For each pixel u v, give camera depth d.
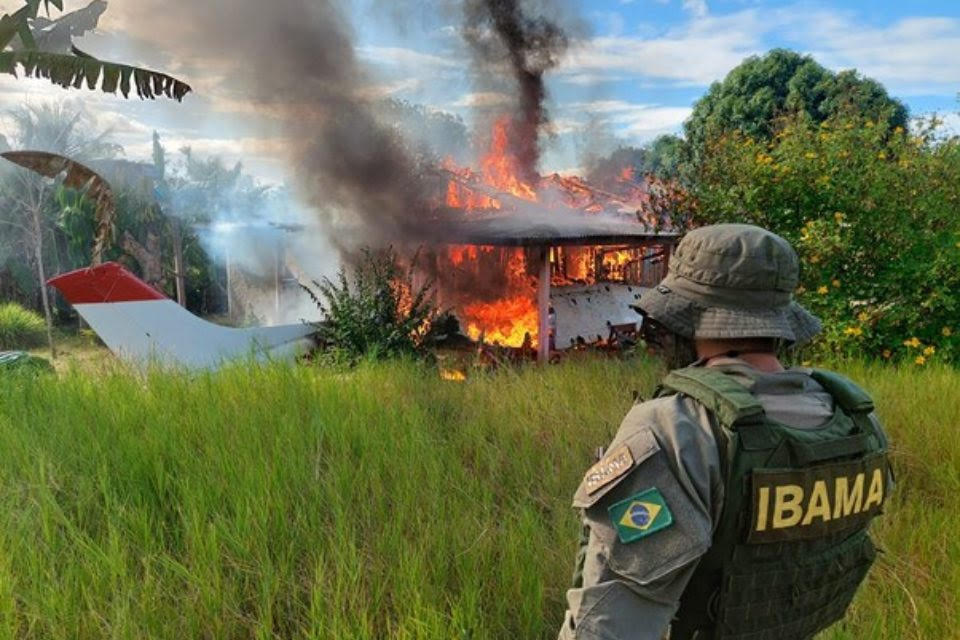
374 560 2.72
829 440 1.28
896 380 5.91
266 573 2.47
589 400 5.34
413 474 3.60
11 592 2.34
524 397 5.40
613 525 1.20
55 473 3.46
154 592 2.43
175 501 3.14
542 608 2.54
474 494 3.55
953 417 4.71
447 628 2.29
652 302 1.40
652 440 1.20
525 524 3.03
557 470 3.97
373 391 5.41
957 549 2.94
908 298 7.52
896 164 8.19
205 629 2.34
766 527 1.20
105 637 2.24
